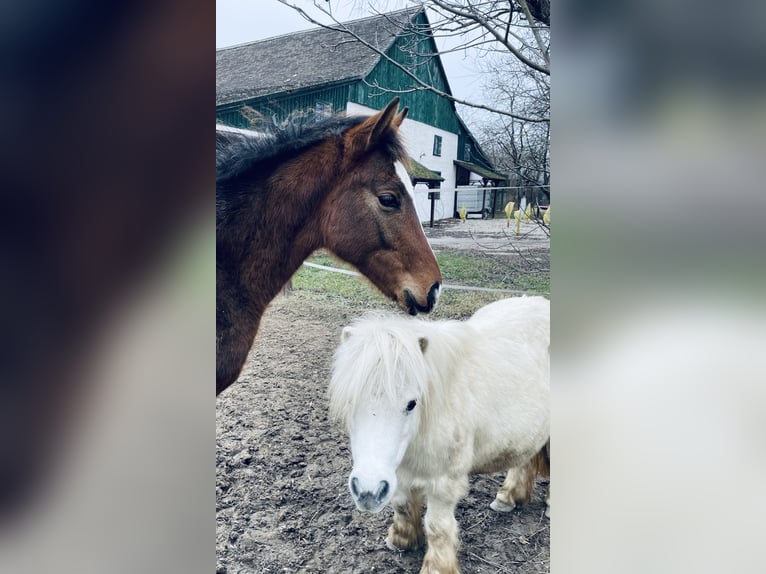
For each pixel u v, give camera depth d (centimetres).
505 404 129
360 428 111
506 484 149
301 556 146
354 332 118
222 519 149
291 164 150
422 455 119
